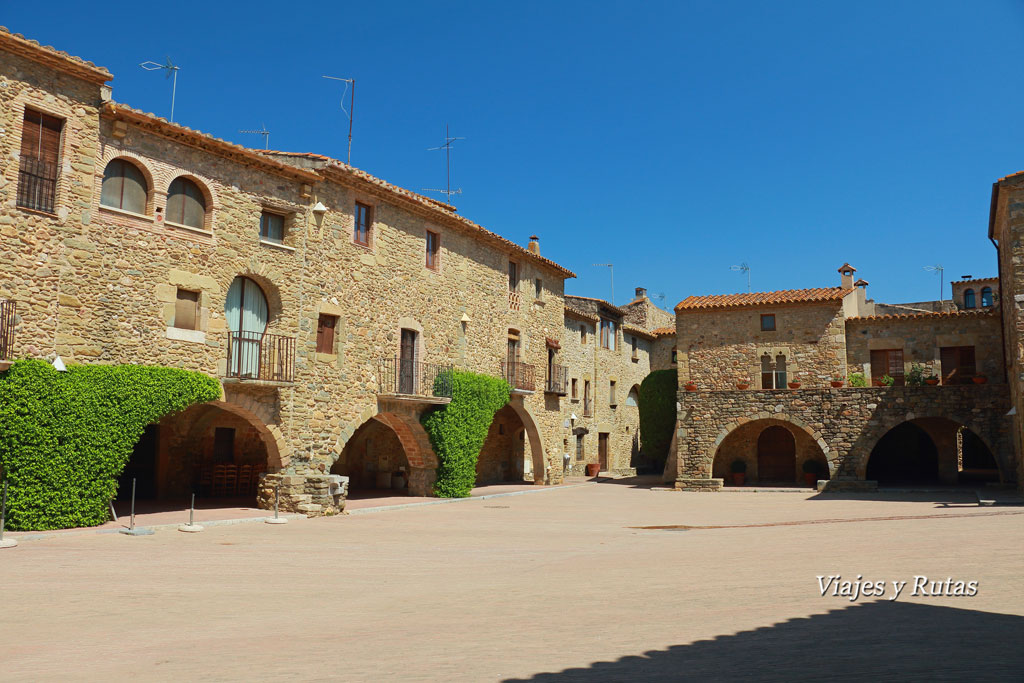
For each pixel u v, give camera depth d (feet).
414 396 78.74
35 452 49.96
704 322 115.55
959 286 161.48
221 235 63.72
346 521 62.49
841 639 19.99
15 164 50.93
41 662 21.13
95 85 55.83
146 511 62.95
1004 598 25.03
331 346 73.05
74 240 53.88
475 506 77.92
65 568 37.83
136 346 57.31
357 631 24.86
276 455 67.00
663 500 87.56
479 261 96.73
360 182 75.56
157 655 21.84
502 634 23.27
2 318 49.49
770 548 42.65
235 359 64.34
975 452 127.54
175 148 60.85
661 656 19.10
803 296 112.57
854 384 109.19
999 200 78.59
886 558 35.42
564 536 53.52
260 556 43.06
